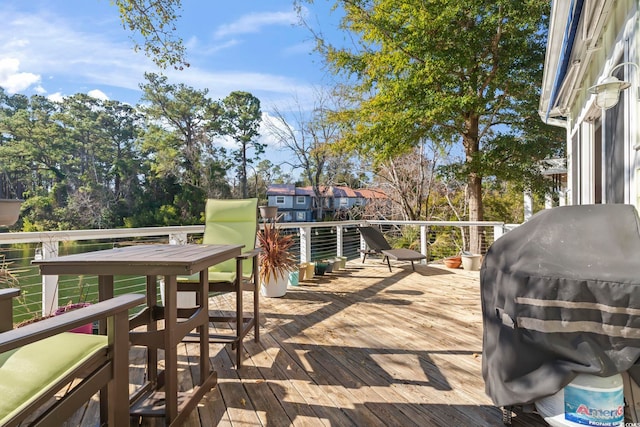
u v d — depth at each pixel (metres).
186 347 2.88
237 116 24.20
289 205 22.50
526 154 8.03
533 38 7.88
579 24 2.76
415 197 13.13
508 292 1.51
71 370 1.18
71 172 22.16
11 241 2.75
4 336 0.94
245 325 2.76
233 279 2.71
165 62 5.35
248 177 24.56
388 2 8.20
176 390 1.72
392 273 6.05
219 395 2.09
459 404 1.97
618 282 1.27
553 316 1.38
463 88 8.05
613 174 2.77
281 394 2.09
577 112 4.81
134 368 2.45
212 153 23.86
